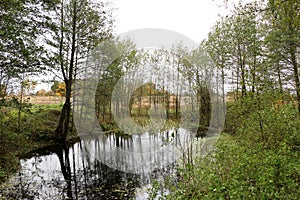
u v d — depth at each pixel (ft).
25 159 22.99
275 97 16.05
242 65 22.31
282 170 9.75
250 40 22.43
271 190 8.46
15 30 20.45
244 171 10.23
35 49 23.93
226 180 10.20
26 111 24.41
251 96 15.55
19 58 22.30
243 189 8.76
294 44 17.37
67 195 14.42
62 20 29.63
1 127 22.41
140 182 15.23
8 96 23.90
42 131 30.78
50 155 24.77
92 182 16.17
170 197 10.77
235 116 18.25
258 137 15.02
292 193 8.68
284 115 15.31
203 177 11.03
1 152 21.36
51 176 18.02
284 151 11.91
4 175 17.48
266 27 21.88
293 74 19.93
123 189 14.69
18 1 20.68
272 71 19.52
